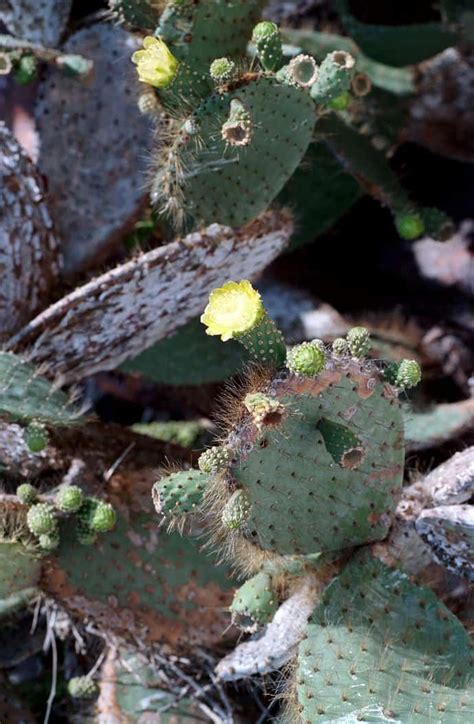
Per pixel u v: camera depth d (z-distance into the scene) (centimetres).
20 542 226
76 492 222
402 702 211
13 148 231
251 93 220
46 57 236
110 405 269
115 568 227
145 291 228
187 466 231
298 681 213
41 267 235
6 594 223
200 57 224
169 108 226
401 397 245
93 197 238
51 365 233
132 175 237
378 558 218
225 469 206
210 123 221
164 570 228
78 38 239
